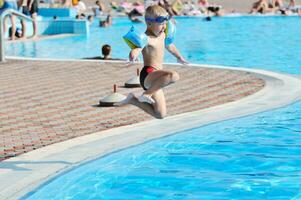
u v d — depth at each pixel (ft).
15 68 57.67
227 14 143.64
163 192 22.56
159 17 23.04
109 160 25.82
